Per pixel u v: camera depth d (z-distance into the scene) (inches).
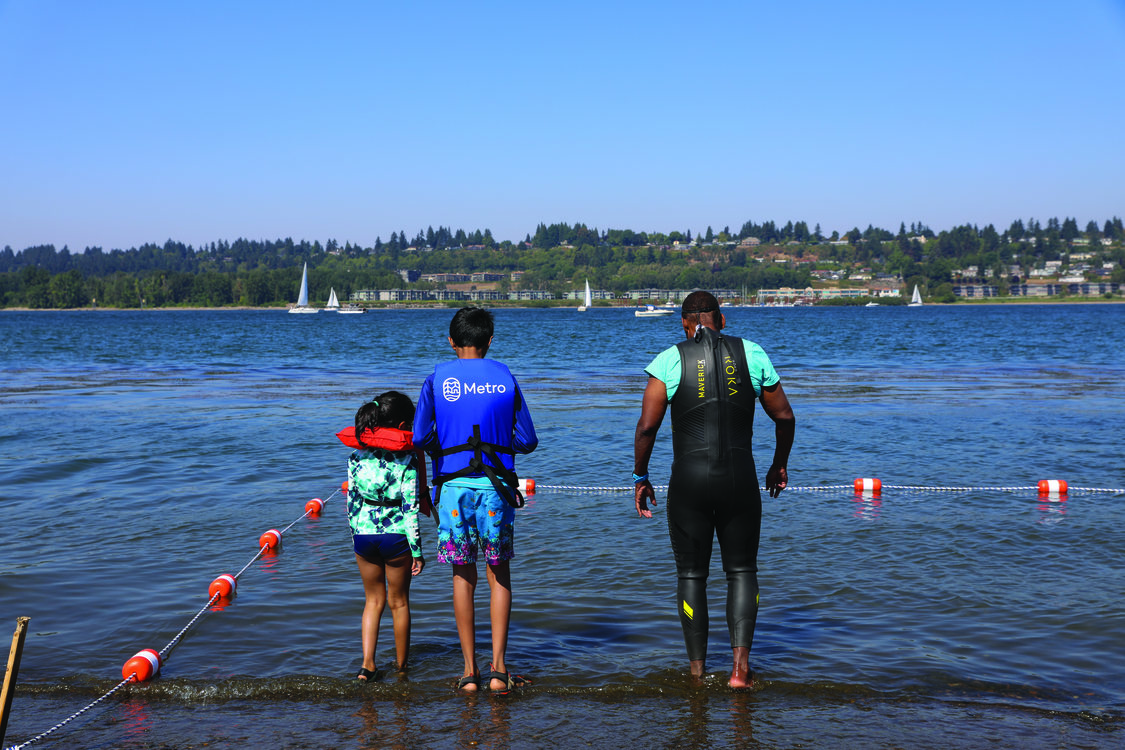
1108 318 4635.8
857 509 310.8
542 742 143.3
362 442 170.4
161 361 1354.6
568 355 1521.9
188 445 460.4
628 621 201.0
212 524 293.0
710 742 142.6
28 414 599.5
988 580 226.8
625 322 4825.3
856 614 203.3
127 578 232.2
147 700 161.8
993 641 185.8
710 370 168.4
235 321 5418.3
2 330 3356.3
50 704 159.8
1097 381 884.0
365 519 171.5
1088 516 297.7
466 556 168.2
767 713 153.7
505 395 172.4
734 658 166.4
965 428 520.1
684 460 169.3
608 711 155.6
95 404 673.0
